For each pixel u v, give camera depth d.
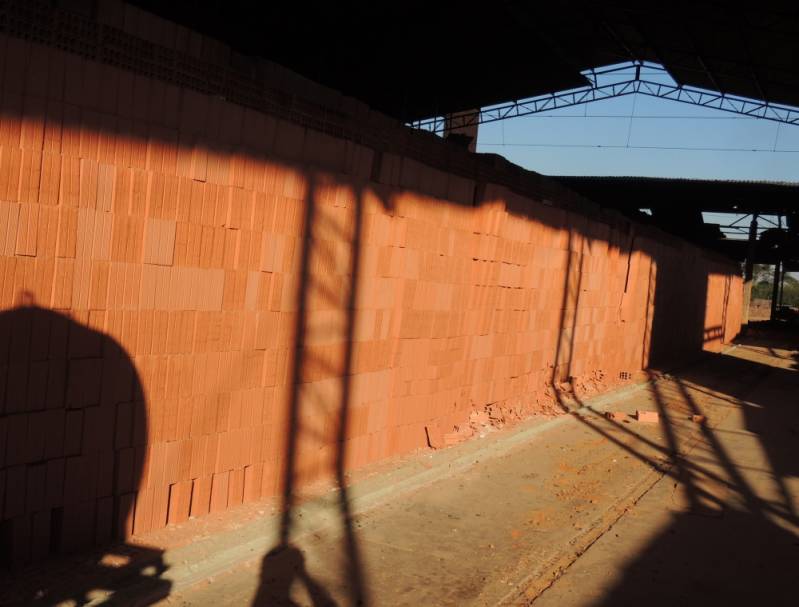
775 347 31.84
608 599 4.87
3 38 3.75
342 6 17.05
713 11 15.05
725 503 7.37
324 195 5.97
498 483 7.40
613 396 13.41
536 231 10.42
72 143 4.10
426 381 7.95
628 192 36.47
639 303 17.08
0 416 3.92
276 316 5.65
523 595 4.87
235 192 5.12
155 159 4.55
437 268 7.85
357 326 6.63
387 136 6.85
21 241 3.92
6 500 3.98
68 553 4.35
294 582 4.71
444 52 20.73
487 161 9.05
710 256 26.41
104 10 4.27
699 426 11.63
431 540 5.70
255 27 18.47
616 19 18.53
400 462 7.35
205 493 5.28
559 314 11.88
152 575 4.34
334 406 6.48
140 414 4.67
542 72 22.97
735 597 5.03
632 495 7.43
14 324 3.93
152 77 4.54
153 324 4.68
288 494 6.00
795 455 9.91
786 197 35.00
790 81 18.97
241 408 5.45
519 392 10.70
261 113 5.32
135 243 4.49
